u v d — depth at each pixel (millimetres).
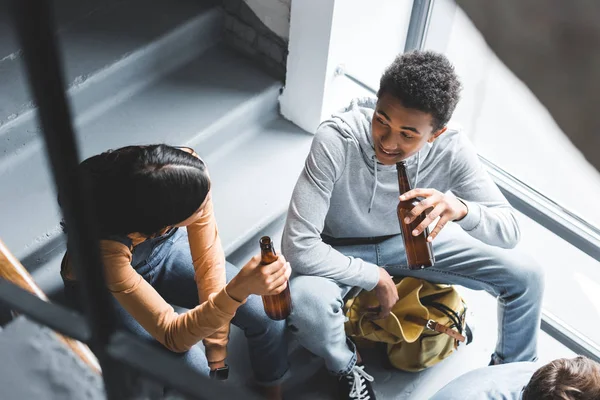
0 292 513
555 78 286
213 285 1853
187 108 2580
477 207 1920
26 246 2160
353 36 2518
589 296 2490
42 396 543
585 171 288
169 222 1637
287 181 2568
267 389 2131
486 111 2746
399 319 2109
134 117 2531
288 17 2523
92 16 2633
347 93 2701
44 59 318
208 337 1904
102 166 1599
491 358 2279
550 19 283
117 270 1671
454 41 2611
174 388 461
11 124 2262
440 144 1922
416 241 1914
